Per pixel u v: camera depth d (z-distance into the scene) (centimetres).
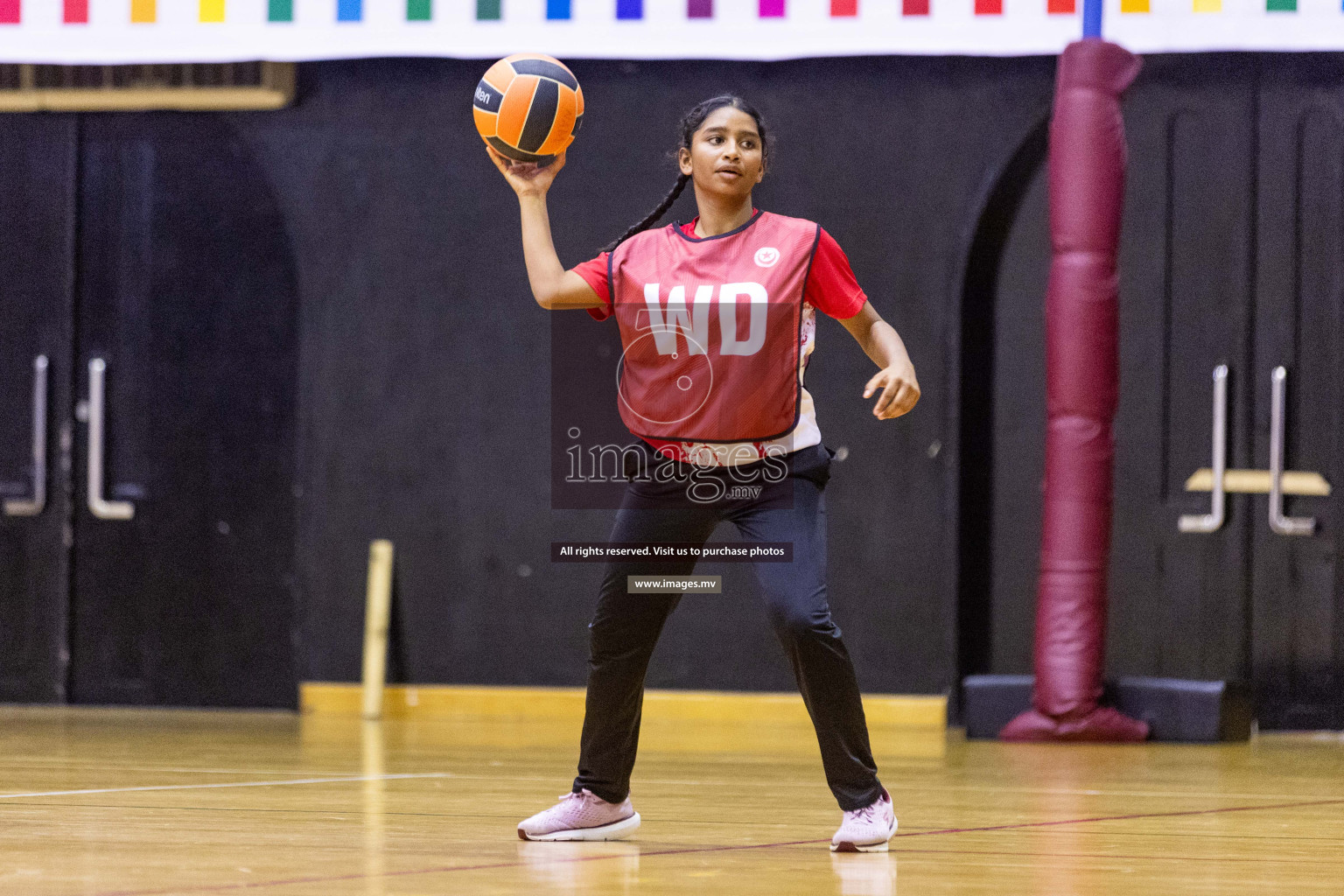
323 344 2016
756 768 1405
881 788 888
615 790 923
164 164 2080
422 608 1989
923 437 1911
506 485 1981
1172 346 1938
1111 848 909
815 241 857
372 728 1800
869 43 1773
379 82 2009
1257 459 1917
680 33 1803
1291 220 1916
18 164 2084
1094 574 1722
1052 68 1903
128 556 2080
